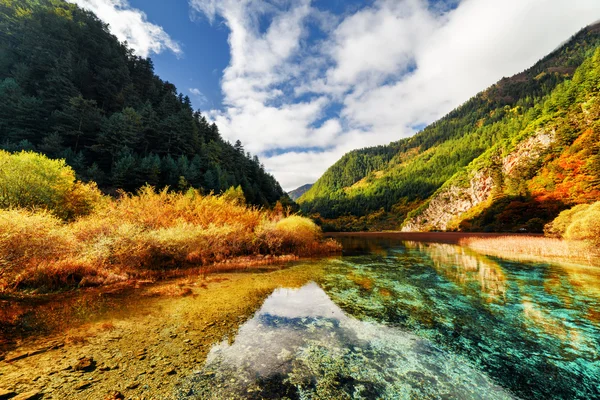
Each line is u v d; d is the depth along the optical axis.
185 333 4.84
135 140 54.28
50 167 13.29
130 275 8.97
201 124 94.50
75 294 6.90
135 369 3.56
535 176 58.69
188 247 11.92
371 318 6.15
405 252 20.89
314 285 9.17
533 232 41.94
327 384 3.47
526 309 6.91
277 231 17.17
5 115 46.25
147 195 14.89
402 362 4.18
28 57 65.56
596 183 42.72
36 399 2.81
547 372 3.99
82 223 10.42
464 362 4.23
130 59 99.75
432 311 6.70
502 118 192.88
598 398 3.38
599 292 8.58
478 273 11.80
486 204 65.56
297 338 4.92
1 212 7.46
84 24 86.12
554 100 76.75
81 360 3.71
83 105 53.50
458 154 156.25
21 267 6.91
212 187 52.09
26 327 4.77
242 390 3.22
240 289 8.13
